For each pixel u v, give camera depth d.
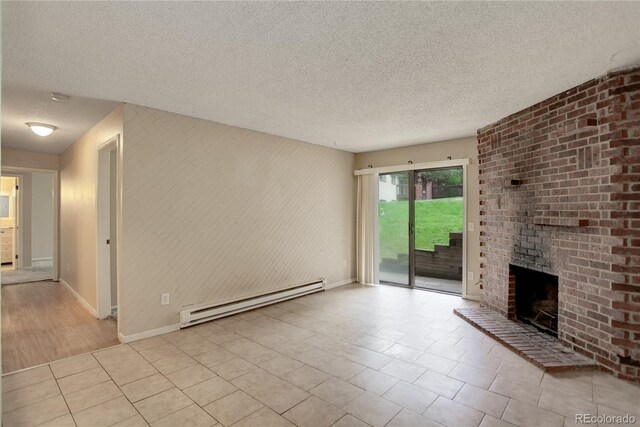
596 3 1.76
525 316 3.70
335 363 2.80
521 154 3.53
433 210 5.36
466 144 4.72
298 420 2.06
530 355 2.82
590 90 2.74
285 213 4.75
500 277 3.89
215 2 1.73
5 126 4.07
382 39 2.12
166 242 3.51
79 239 4.72
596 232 2.68
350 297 4.87
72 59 2.35
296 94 3.06
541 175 3.25
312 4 1.76
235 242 4.13
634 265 2.46
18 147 5.31
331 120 3.88
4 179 8.08
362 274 5.81
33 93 2.99
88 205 4.32
